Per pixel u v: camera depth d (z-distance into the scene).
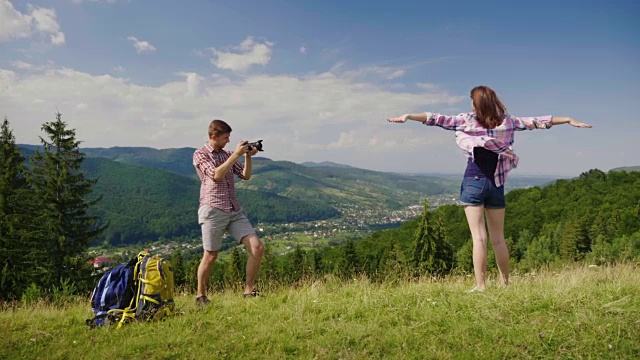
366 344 3.47
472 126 4.38
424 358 3.14
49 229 22.19
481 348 3.23
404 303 4.40
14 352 3.81
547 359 3.03
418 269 6.79
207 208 4.95
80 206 23.59
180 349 3.62
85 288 21.50
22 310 5.98
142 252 4.82
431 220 28.50
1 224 21.84
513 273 6.50
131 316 4.41
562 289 4.18
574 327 3.38
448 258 27.94
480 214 4.49
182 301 5.78
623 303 3.69
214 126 4.98
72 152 23.66
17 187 23.91
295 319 4.16
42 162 23.19
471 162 4.48
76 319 4.95
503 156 4.32
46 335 4.24
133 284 4.59
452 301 4.23
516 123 4.39
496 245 4.61
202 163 4.94
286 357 3.36
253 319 4.32
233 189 5.11
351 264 28.23
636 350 3.02
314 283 5.99
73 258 22.02
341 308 4.43
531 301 3.97
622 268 5.64
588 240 40.00
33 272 21.09
